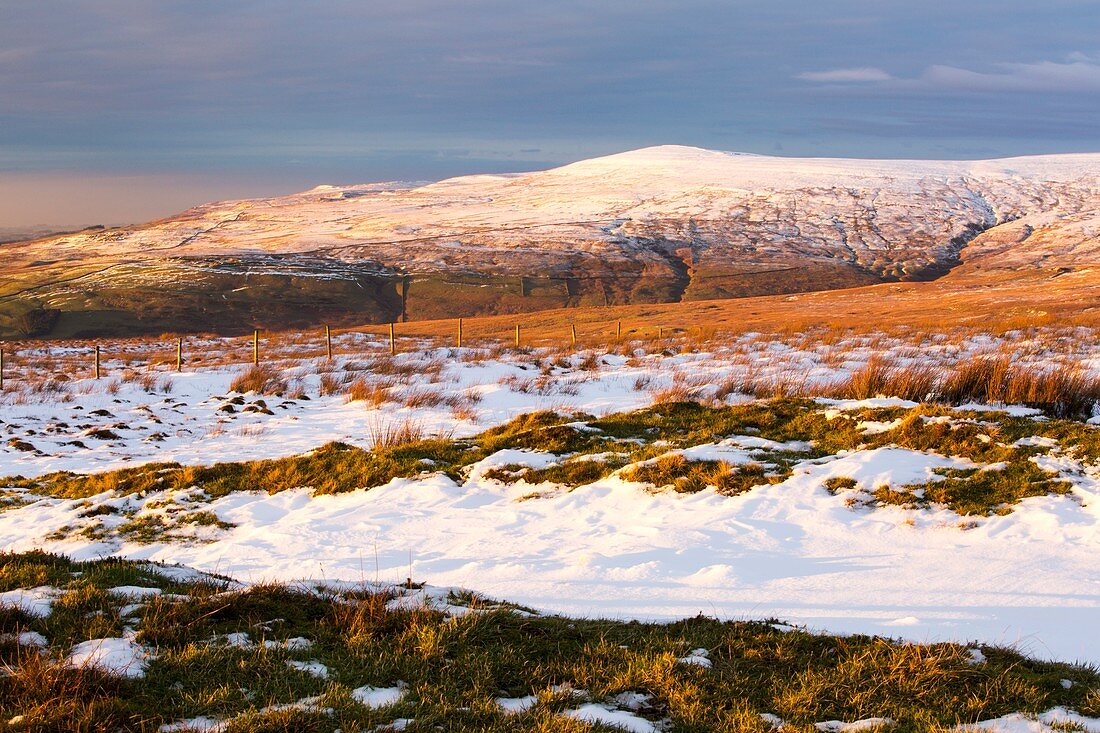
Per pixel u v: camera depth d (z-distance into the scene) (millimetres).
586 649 5461
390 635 5613
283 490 12539
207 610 5844
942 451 10797
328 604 6215
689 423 13547
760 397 17859
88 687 4535
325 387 22922
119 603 6121
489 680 4977
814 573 7820
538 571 8266
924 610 6730
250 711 4352
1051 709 4793
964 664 5285
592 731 4324
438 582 8070
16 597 6145
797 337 34812
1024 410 12797
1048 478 9570
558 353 30812
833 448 11688
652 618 6539
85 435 17391
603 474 11578
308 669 5020
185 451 15938
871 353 26422
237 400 21391
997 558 7938
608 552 8703
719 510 9836
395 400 20547
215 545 10344
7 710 4340
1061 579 7324
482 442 13781
